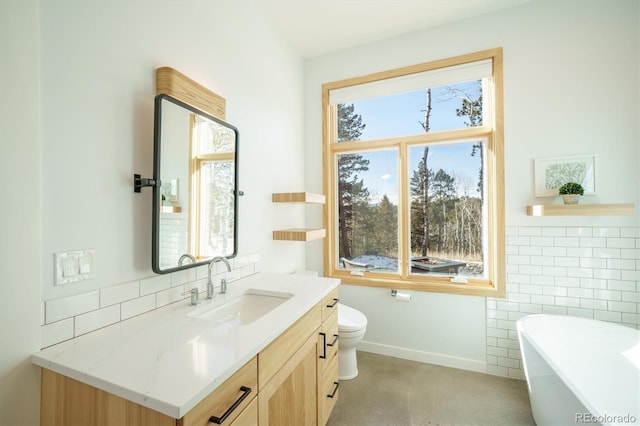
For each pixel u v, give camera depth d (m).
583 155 1.95
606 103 1.92
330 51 2.69
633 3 1.88
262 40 2.12
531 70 2.08
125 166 1.12
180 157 1.32
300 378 1.25
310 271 2.61
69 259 0.94
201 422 0.70
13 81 0.81
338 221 2.80
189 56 1.44
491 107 2.25
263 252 2.10
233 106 1.78
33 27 0.84
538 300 2.06
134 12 1.17
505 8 2.15
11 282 0.80
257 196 2.03
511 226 2.12
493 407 1.79
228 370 0.77
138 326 1.06
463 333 2.26
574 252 1.98
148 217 1.22
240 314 1.48
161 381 0.71
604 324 1.78
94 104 1.02
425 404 1.83
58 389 0.82
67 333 0.93
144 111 1.20
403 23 2.31
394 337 2.46
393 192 2.61
